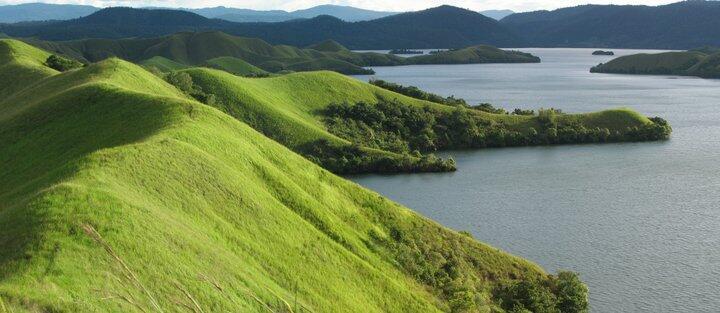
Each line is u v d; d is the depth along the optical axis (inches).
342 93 7662.4
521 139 6963.6
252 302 1460.4
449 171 5506.9
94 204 1519.4
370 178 5300.2
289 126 6200.8
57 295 1035.9
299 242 2138.3
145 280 1279.5
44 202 1486.2
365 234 2608.3
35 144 3147.1
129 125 3014.3
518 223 3809.1
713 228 3678.6
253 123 6176.2
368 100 7652.6
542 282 2647.6
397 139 6771.7
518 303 2406.5
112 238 1381.6
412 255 2539.4
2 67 5669.3
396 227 2775.6
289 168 2874.0
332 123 6850.4
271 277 1812.3
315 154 5836.6
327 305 1830.7
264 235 2054.6
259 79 7509.8
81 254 1253.7
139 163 2044.8
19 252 1240.2
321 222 2442.2
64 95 3572.8
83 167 1950.1
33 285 1069.8
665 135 7101.4
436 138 6919.3
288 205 2470.5
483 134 6963.6
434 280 2400.3
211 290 1378.0
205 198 2060.8
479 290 2490.2
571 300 2487.7
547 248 3324.3
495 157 6225.4
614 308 2603.3
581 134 7047.2
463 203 4328.3
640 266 3056.1
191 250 1542.8
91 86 3609.7
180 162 2188.7
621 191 4630.9
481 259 2711.6
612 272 2979.8
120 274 1218.6
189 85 6318.9
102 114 3280.0
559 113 7613.2
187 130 2691.9
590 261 3125.0
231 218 2047.2
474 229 3683.6
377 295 2082.9
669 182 4913.9
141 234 1472.7
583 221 3841.0
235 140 2829.7
